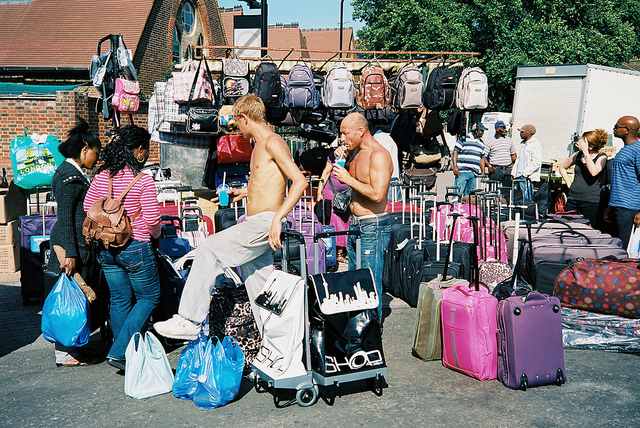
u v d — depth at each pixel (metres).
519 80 14.53
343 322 3.65
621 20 26.91
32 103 13.75
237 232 3.78
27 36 21.45
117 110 7.96
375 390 3.83
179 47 25.38
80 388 4.00
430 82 8.53
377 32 24.25
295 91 7.86
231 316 4.17
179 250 5.59
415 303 5.68
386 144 8.48
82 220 4.32
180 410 3.65
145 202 4.05
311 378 3.66
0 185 7.42
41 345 4.87
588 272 4.74
